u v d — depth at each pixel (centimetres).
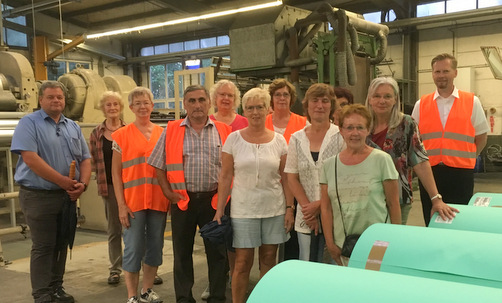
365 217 203
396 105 226
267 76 790
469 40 1298
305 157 243
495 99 1266
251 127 256
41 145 290
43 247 294
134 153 286
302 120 306
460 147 290
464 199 294
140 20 1677
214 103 341
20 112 552
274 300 110
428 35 1365
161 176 276
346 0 1351
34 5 1377
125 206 286
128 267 288
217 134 283
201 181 272
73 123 316
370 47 753
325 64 693
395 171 205
